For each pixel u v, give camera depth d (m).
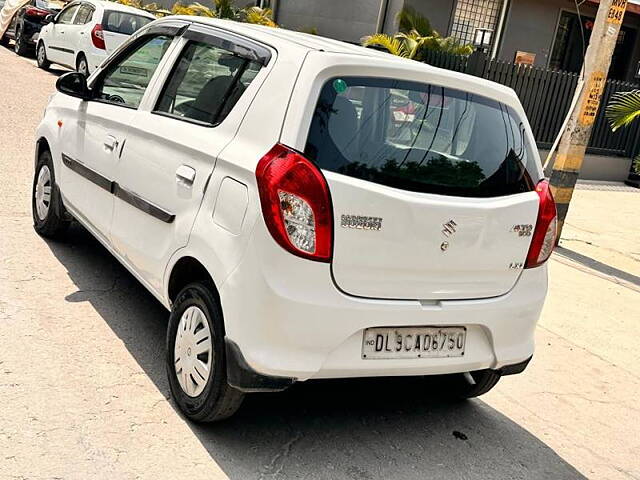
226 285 3.24
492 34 16.92
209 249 3.37
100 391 3.75
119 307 4.77
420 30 14.62
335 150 3.22
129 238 4.20
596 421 4.48
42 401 3.56
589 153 14.17
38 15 18.17
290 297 3.11
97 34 14.30
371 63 3.39
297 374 3.18
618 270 8.16
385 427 3.96
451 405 4.35
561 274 7.67
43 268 5.18
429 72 3.54
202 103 3.88
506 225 3.57
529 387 4.80
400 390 4.42
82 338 4.28
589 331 6.04
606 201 12.47
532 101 12.52
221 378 3.34
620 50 19.69
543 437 4.17
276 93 3.38
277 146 3.21
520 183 3.72
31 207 6.48
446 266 3.43
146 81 4.46
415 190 3.34
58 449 3.23
